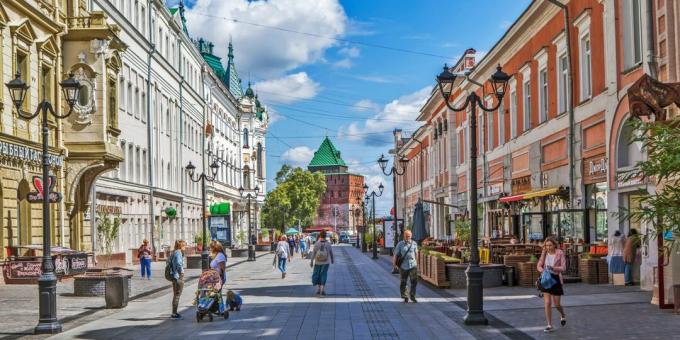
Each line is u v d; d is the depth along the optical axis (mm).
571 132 28656
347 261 48281
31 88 29484
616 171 23312
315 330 14758
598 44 25703
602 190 25891
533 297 19953
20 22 28125
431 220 70000
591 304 17500
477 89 47969
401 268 19906
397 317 16656
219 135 85000
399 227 62562
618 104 23281
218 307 16625
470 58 53281
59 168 32031
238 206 92938
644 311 15961
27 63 29266
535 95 34719
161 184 54469
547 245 13883
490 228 45312
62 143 32750
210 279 16703
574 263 24297
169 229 57531
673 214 8742
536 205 34531
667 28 18422
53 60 31984
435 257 24156
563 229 27156
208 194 75750
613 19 23625
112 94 35031
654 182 14031
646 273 20469
